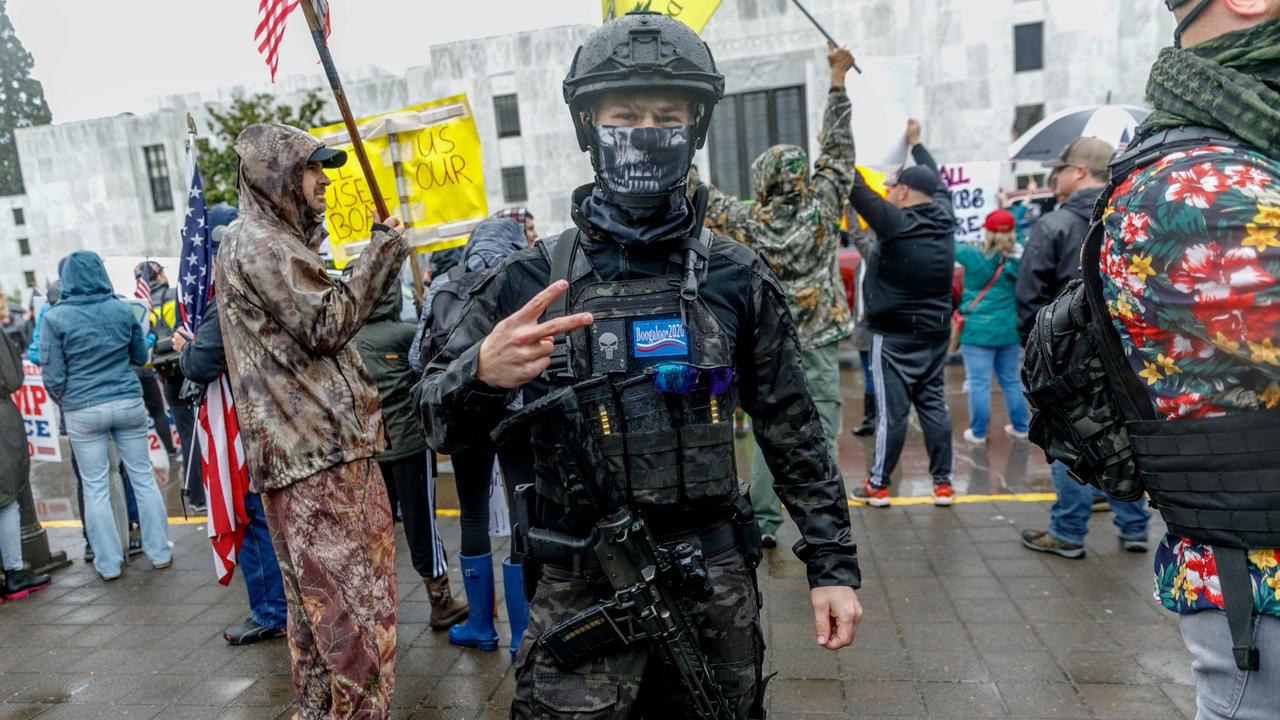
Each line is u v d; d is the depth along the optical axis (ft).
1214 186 3.80
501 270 5.16
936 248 14.42
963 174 25.62
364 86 78.84
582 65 4.86
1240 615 3.96
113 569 14.51
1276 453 3.84
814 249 12.91
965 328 19.71
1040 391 4.91
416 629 11.66
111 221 93.15
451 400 4.49
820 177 13.00
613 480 4.63
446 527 16.22
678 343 4.78
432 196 14.29
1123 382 4.46
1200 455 4.01
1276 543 3.85
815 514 5.22
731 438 4.99
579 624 4.74
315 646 8.05
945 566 12.85
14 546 14.02
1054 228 12.34
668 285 4.85
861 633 10.80
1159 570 4.58
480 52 76.89
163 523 15.01
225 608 13.06
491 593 10.84
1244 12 4.04
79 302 14.05
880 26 58.80
